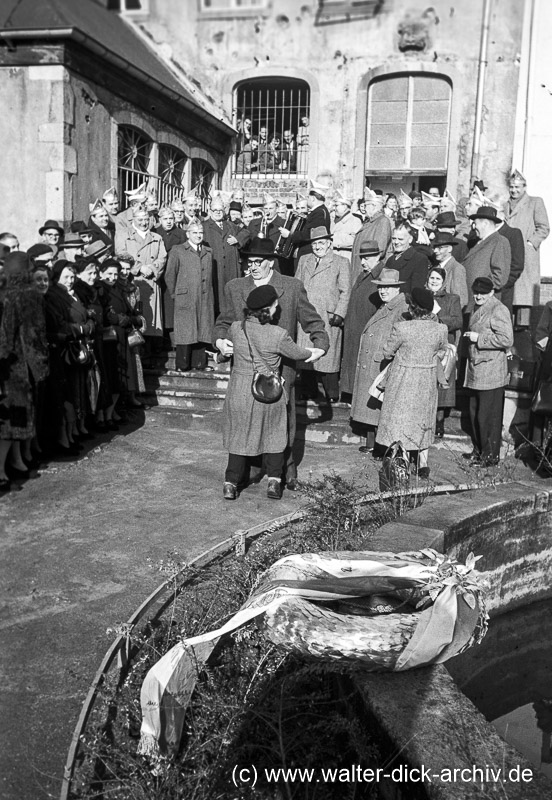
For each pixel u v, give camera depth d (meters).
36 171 9.19
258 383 5.41
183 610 3.48
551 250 10.38
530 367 7.64
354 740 2.50
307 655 2.82
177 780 2.46
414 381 5.68
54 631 3.41
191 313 8.81
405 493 4.98
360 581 3.07
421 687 2.61
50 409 6.25
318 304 7.57
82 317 6.45
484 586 3.03
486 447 6.57
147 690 2.67
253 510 5.37
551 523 5.25
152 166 11.00
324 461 6.84
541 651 4.95
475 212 7.26
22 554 4.33
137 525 4.92
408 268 7.07
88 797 2.23
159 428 7.85
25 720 2.73
